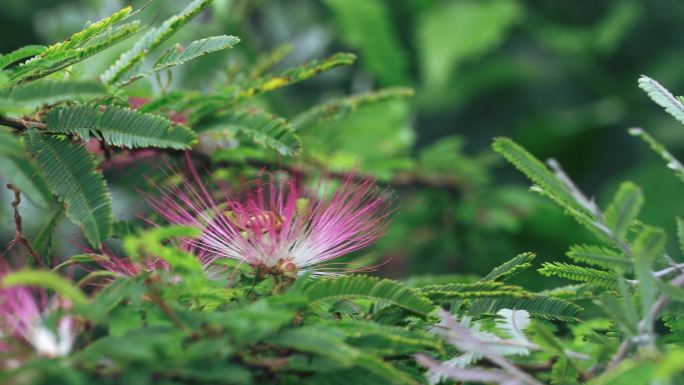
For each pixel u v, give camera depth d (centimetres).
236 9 96
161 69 61
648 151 154
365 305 59
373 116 82
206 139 68
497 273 61
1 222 69
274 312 55
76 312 55
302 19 135
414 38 147
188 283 56
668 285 57
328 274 61
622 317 56
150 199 62
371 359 55
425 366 58
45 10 130
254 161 69
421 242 85
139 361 54
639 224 60
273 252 60
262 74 71
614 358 56
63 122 59
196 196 61
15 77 59
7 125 59
